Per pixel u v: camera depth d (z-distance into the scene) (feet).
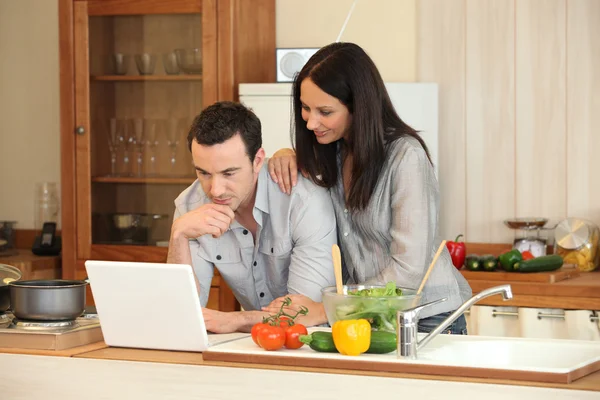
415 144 7.64
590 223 12.98
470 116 13.75
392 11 13.99
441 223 13.92
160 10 13.52
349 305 6.34
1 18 15.78
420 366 5.59
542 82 13.47
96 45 13.89
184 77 13.51
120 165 13.88
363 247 8.04
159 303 6.29
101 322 6.55
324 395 5.64
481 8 13.65
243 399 5.83
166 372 6.00
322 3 14.21
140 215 13.83
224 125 7.18
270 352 6.02
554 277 11.71
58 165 15.64
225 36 13.26
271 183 8.03
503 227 13.67
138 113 13.78
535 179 13.55
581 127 13.34
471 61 13.71
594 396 5.18
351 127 7.72
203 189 7.61
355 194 7.72
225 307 13.15
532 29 13.48
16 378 6.44
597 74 13.25
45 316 6.72
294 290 7.84
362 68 7.53
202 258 8.27
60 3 13.91
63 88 13.97
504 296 6.03
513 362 6.48
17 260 13.83
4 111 15.88
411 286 7.47
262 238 8.13
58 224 15.46
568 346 6.37
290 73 13.51
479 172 13.75
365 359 5.74
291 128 8.32
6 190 15.93
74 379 6.25
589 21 13.26
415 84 13.16
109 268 6.34
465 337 6.75
